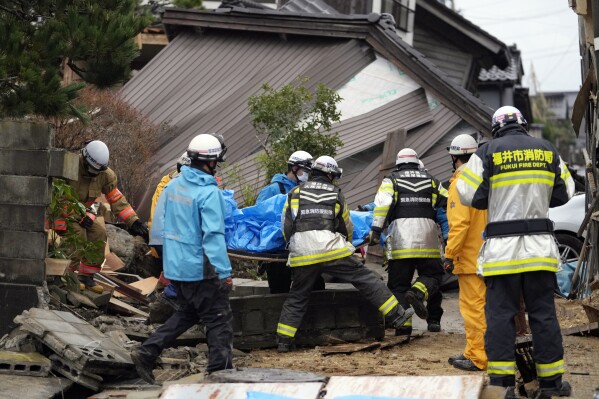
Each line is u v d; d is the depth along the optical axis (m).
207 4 57.94
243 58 38.16
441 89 34.66
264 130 30.75
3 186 16.38
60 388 13.71
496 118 14.27
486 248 13.71
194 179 14.70
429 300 21.11
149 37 45.72
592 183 23.17
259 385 11.86
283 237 19.22
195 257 14.48
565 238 27.08
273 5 54.25
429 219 20.02
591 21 22.08
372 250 30.33
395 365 17.02
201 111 36.12
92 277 20.09
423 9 52.03
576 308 22.33
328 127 30.58
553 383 13.48
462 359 16.61
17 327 16.02
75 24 18.50
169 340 14.66
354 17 36.84
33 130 16.38
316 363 17.22
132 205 31.05
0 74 17.56
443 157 33.03
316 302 19.44
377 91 35.72
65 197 19.08
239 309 18.84
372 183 32.56
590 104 24.25
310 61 37.09
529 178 13.64
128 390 14.22
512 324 13.59
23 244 16.33
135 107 35.53
